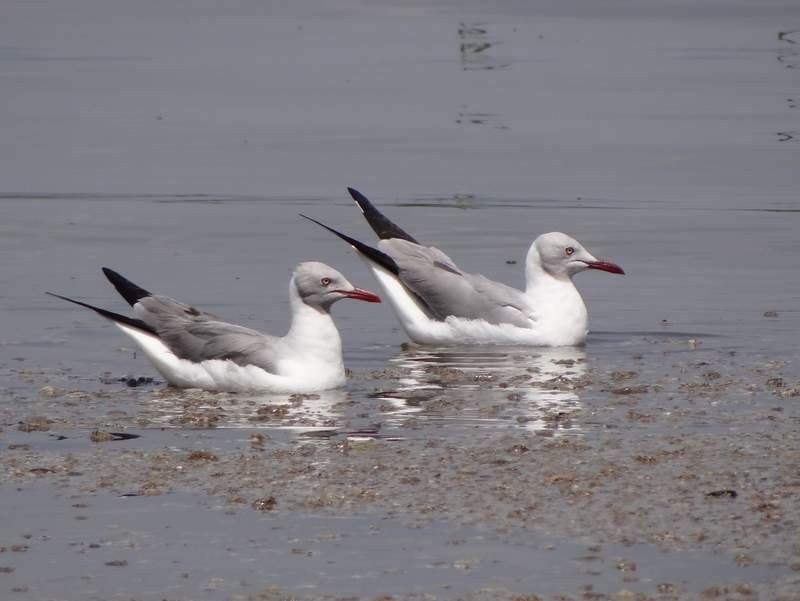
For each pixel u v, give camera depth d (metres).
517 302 17.70
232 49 45.69
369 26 50.38
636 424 13.38
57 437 13.06
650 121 33.78
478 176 27.92
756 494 11.12
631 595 9.20
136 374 15.84
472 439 12.86
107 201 25.66
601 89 38.19
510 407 14.16
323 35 48.41
